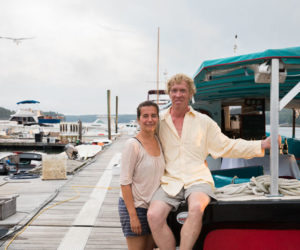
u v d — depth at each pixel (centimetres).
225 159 592
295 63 273
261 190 265
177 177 246
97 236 439
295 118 1052
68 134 2705
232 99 791
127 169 240
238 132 895
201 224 224
